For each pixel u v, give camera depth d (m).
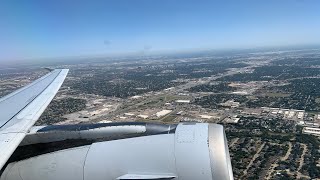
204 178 9.79
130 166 10.36
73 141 12.25
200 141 10.31
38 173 10.99
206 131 10.71
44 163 11.09
